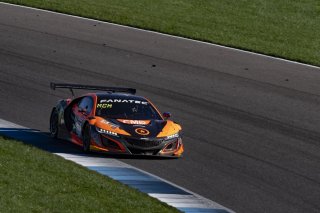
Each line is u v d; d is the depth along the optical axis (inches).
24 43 4286.4
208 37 4692.4
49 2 5329.7
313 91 3708.2
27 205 1632.6
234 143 2714.1
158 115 2546.8
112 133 2362.2
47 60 3976.4
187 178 2194.9
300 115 3253.0
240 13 5290.4
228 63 4156.0
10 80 3553.2
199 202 1940.2
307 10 5506.9
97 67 3909.9
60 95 3371.1
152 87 3590.1
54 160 2106.3
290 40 4756.4
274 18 5241.1
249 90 3641.7
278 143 2760.8
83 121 2448.3
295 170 2405.3
